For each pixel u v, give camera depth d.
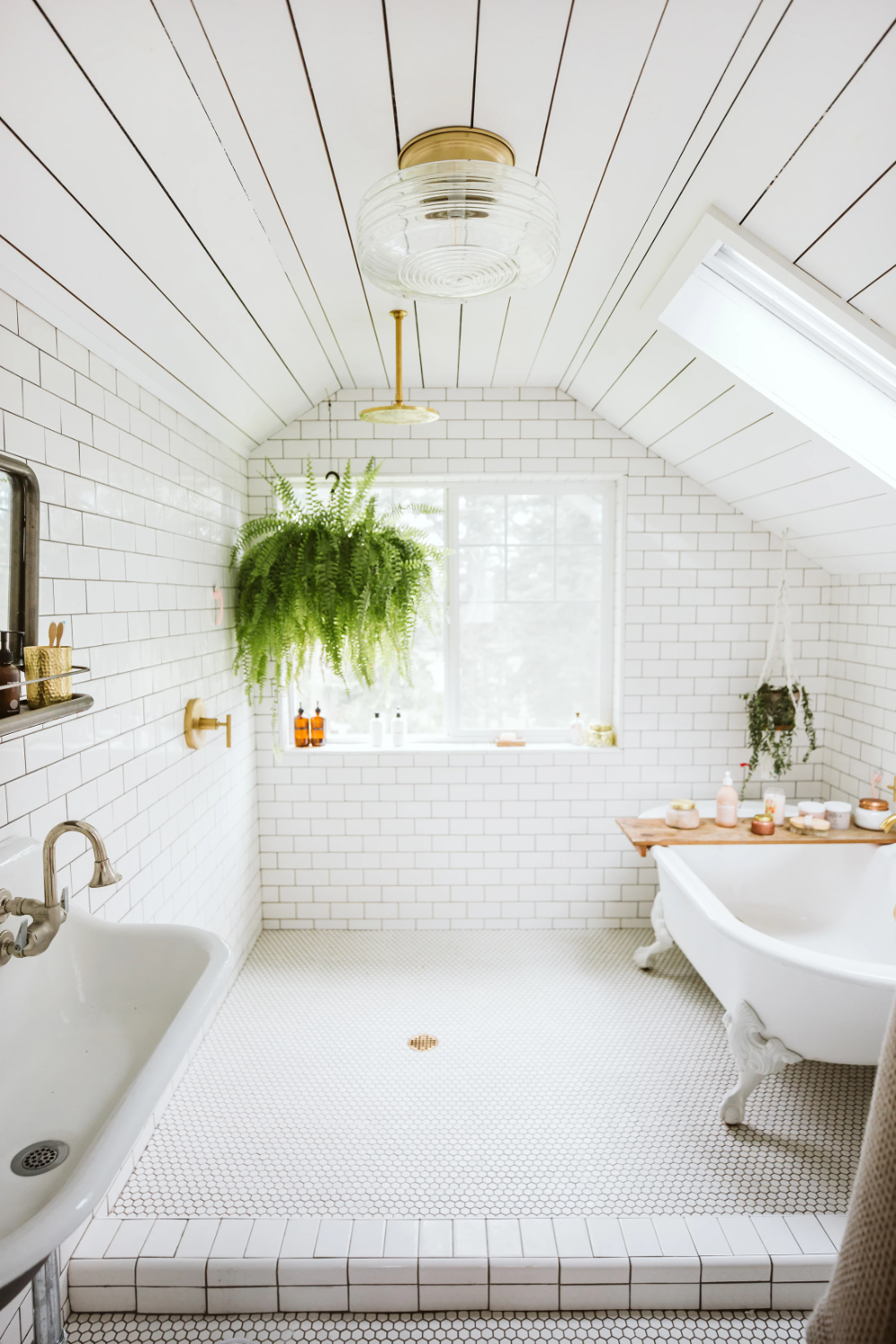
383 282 1.83
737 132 1.56
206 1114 2.44
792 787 3.74
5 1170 1.27
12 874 1.49
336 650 2.91
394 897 3.74
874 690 3.31
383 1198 2.07
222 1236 1.92
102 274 1.76
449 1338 1.82
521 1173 2.17
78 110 1.33
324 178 1.77
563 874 3.73
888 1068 0.65
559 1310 1.88
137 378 2.23
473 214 1.54
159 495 2.42
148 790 2.33
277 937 3.69
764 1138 2.33
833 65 1.33
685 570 3.60
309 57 1.38
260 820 3.70
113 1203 2.05
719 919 2.41
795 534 3.43
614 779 3.69
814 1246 1.91
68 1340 1.81
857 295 1.83
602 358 2.88
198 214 1.77
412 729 3.89
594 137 1.64
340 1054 2.75
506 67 1.44
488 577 3.81
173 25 1.26
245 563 3.13
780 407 2.43
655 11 1.30
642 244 2.05
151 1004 1.63
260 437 3.44
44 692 1.52
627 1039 2.84
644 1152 2.26
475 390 3.50
